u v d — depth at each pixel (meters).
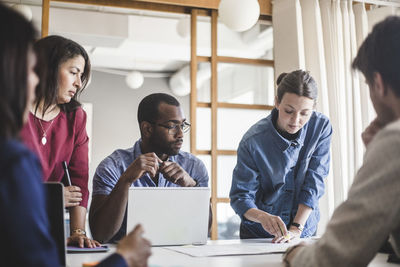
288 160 2.15
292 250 1.10
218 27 3.63
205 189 1.75
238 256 1.43
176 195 1.71
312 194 2.16
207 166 3.54
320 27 3.41
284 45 3.44
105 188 2.00
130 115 7.39
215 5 3.55
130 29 4.50
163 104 2.06
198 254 1.44
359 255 0.87
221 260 1.35
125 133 7.33
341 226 0.89
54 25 3.67
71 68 1.80
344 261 0.88
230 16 2.88
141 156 1.84
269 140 2.15
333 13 3.48
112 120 7.29
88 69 1.92
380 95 0.97
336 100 3.41
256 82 3.69
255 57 3.68
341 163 3.34
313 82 2.05
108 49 6.22
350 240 0.87
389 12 3.55
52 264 0.75
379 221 0.85
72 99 1.97
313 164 2.24
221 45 3.62
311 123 2.22
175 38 4.85
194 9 3.60
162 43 4.78
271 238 2.11
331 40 3.47
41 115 1.85
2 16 0.76
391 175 0.85
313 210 2.25
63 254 1.15
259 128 2.19
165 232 1.69
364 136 1.19
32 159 0.75
